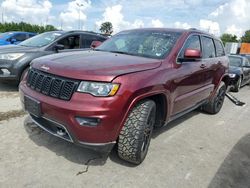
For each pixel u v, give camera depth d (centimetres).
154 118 324
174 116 387
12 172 276
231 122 538
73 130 262
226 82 609
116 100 260
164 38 396
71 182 270
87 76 261
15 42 1223
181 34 405
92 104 255
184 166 326
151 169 310
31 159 304
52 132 288
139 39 410
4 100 524
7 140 345
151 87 294
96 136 262
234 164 344
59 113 265
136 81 277
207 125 500
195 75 413
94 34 775
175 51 367
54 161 305
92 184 270
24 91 312
